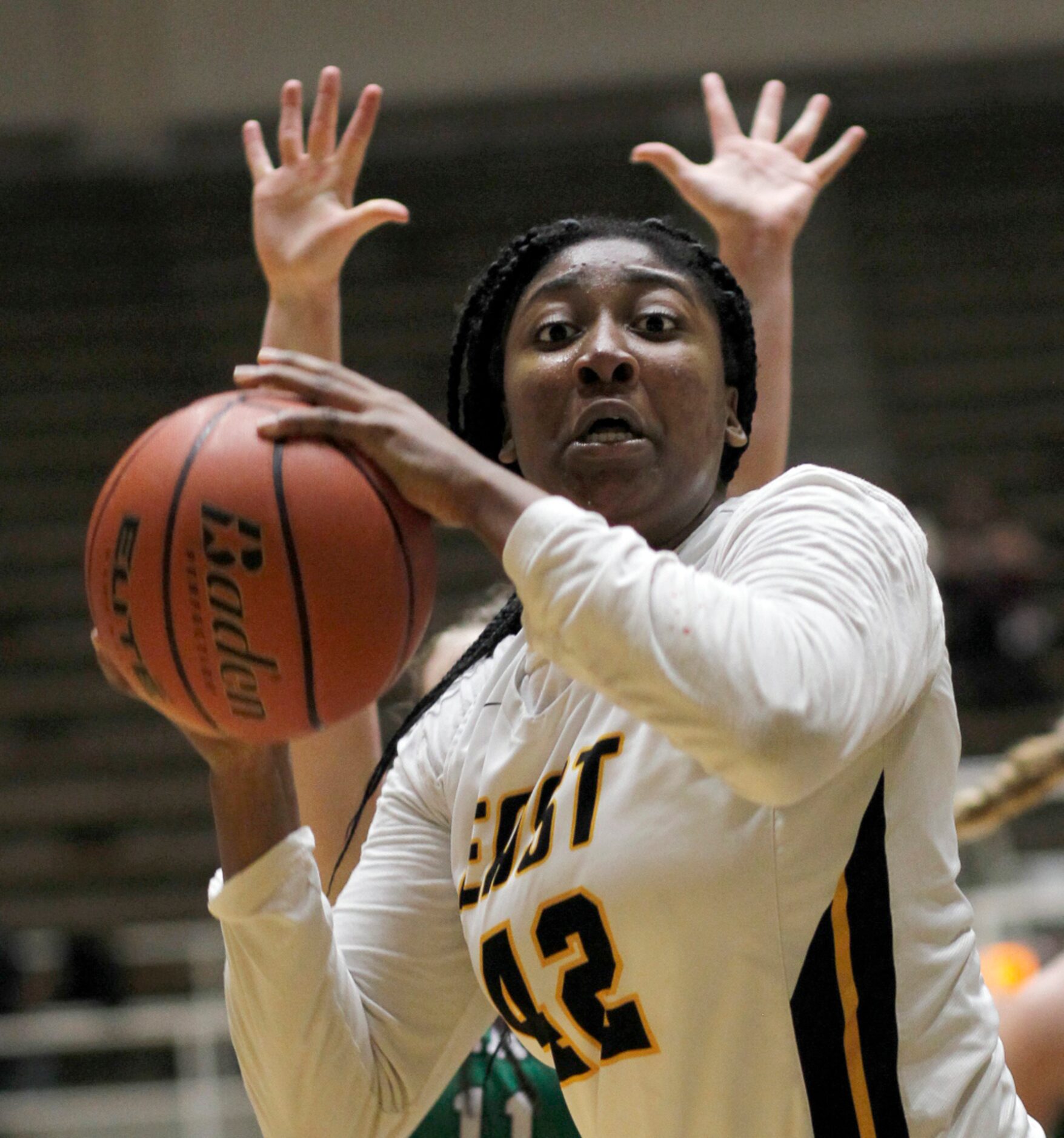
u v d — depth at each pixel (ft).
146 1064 40.83
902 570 8.87
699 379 9.85
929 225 67.51
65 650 57.47
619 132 67.00
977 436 61.98
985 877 29.60
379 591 8.63
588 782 9.32
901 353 64.34
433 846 11.10
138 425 62.85
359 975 10.89
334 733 13.25
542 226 11.07
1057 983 13.65
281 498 8.48
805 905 8.91
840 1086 8.89
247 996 10.28
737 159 14.56
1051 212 67.36
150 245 67.00
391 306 64.90
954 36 66.39
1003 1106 9.37
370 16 66.08
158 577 8.52
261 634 8.48
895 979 9.02
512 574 8.33
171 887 51.72
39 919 50.93
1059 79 67.67
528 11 66.44
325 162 13.87
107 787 54.13
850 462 61.46
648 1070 9.09
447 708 11.25
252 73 65.67
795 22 66.33
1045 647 51.26
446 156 67.15
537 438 9.87
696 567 9.63
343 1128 10.51
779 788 8.02
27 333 65.16
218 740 9.89
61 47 65.57
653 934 8.93
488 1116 13.17
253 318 65.10
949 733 9.52
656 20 66.23
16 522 60.70
